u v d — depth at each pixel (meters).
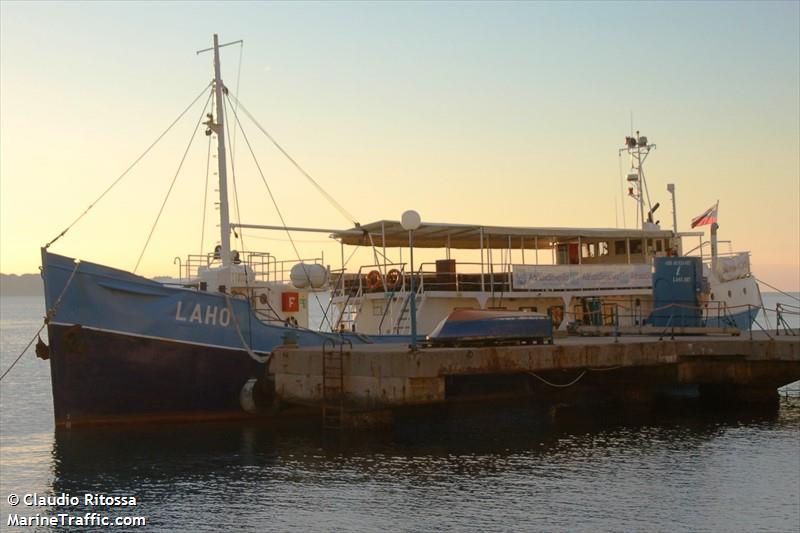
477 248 41.72
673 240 41.22
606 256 41.28
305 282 31.77
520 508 18.20
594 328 34.78
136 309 27.17
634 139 43.53
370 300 34.91
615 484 20.02
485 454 23.47
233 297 28.73
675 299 36.28
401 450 24.05
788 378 30.83
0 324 199.00
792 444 24.61
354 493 19.62
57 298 26.20
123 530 17.75
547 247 42.31
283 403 28.83
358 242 38.00
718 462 22.23
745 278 42.06
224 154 31.91
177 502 19.42
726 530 16.70
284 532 17.16
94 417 27.06
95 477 21.80
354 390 25.09
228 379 28.41
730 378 30.34
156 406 27.70
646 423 28.52
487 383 30.66
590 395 32.00
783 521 17.19
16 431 31.84
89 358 26.56
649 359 28.50
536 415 29.98
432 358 23.89
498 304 34.75
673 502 18.53
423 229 34.22
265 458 23.38
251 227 32.50
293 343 28.72
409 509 18.28
